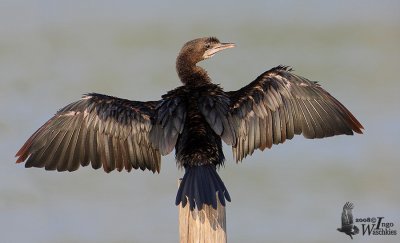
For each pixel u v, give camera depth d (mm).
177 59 13547
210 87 11969
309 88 12109
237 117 11828
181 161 11094
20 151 11922
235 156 11844
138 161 11922
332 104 12102
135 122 11852
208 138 11219
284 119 12062
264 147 12055
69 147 11945
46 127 11961
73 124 11961
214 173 10844
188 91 11875
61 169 11938
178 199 10500
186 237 10578
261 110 11969
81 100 12070
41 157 11906
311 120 12086
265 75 12172
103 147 11930
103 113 11930
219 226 10500
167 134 11344
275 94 12062
